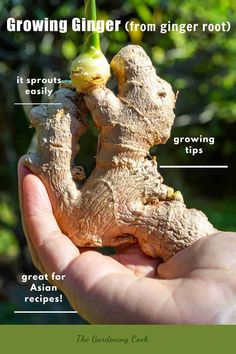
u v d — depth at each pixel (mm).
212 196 1154
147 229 268
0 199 818
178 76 812
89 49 272
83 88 273
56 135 272
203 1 772
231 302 243
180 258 263
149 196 272
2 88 806
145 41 763
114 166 271
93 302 249
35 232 263
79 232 267
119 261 272
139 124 271
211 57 816
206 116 887
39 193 267
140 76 274
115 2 736
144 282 252
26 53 717
